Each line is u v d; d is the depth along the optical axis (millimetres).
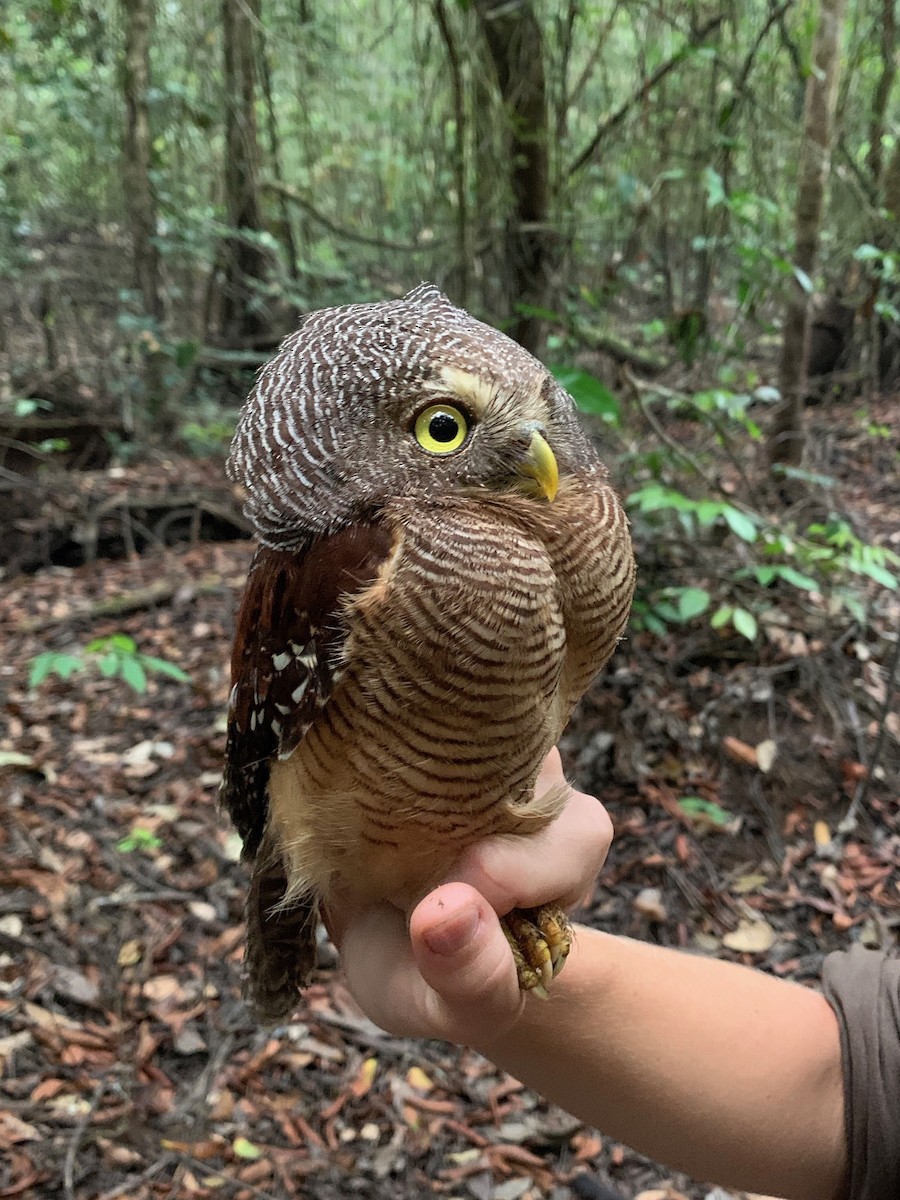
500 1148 591
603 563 284
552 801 294
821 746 841
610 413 823
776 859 772
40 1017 655
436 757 270
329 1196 562
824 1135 327
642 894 740
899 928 710
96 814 846
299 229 2084
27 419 1625
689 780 830
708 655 923
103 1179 562
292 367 291
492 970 260
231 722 344
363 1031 664
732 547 1019
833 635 936
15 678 1076
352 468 276
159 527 1491
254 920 383
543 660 267
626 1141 333
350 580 269
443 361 272
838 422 1693
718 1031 332
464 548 261
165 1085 623
